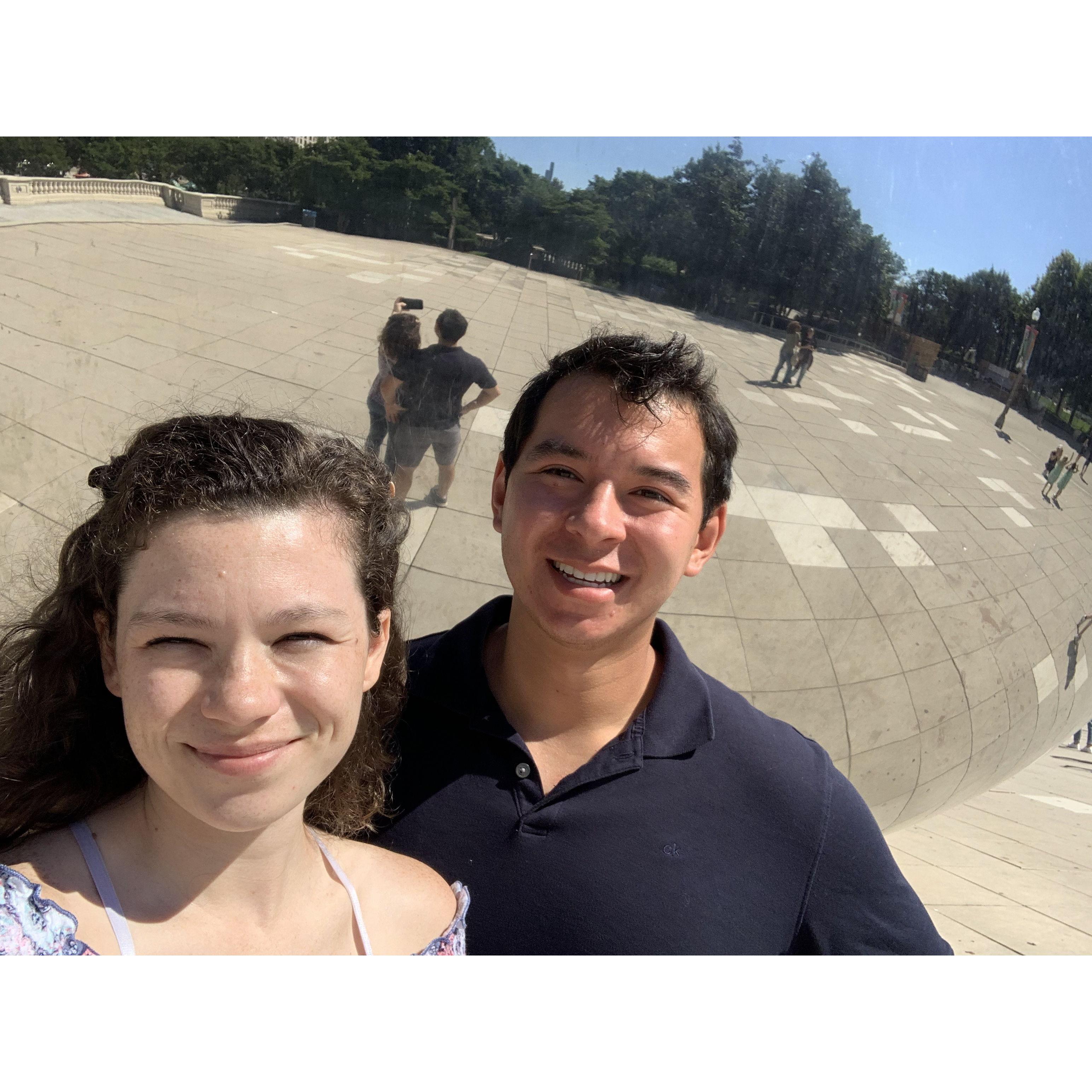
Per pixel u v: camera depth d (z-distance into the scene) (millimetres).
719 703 2016
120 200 2352
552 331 2406
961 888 5844
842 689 2918
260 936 1498
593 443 1668
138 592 1258
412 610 2686
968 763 3525
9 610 2545
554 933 1756
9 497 2541
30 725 1490
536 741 1932
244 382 2443
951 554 2793
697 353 1776
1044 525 2889
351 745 1783
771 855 1859
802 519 2611
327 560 1342
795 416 2508
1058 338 2543
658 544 1701
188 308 2420
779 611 2729
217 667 1235
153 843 1428
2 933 1200
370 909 1654
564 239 2365
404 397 2445
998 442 2674
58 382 2453
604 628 1736
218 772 1241
